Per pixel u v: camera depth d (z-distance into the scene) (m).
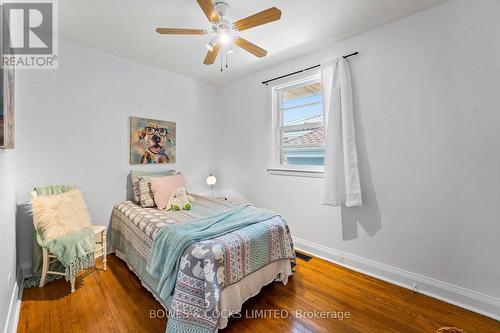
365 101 2.34
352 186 2.31
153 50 2.70
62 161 2.46
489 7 1.71
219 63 3.09
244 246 1.75
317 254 2.77
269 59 2.97
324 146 2.57
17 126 2.18
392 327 1.64
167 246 1.74
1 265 1.34
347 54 2.45
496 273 1.72
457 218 1.88
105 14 1.99
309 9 1.97
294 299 1.95
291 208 3.04
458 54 1.84
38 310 1.76
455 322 1.69
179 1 1.84
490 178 1.74
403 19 2.10
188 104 3.63
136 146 3.04
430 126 1.98
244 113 3.62
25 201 2.23
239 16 2.04
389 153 2.20
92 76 2.66
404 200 2.13
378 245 2.29
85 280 2.19
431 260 2.00
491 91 1.72
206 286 1.46
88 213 2.43
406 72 2.09
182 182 3.05
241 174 3.71
